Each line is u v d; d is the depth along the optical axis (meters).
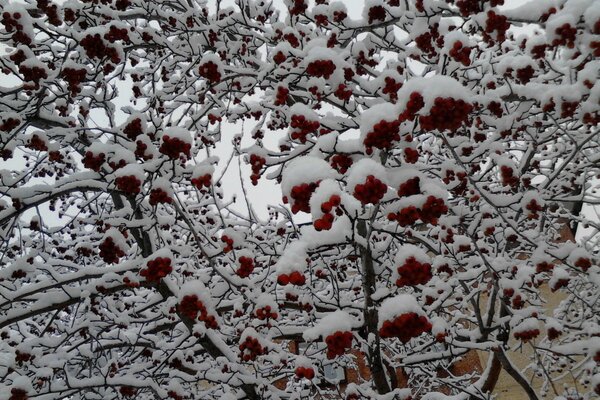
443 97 2.02
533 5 2.81
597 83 3.07
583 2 2.60
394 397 3.97
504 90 3.81
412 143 2.56
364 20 3.81
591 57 3.06
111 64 4.09
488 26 2.74
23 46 3.50
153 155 3.46
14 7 3.37
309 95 4.30
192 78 5.12
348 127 3.81
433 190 2.25
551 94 3.25
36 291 4.05
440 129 2.13
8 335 4.85
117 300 5.70
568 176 5.32
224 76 4.14
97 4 4.25
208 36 4.79
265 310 3.61
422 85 2.09
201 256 5.34
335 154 2.56
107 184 3.89
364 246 3.02
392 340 6.04
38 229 4.90
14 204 3.78
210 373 4.54
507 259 4.68
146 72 5.44
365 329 4.23
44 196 3.83
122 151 3.37
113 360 4.85
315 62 3.19
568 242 3.96
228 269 5.20
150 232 4.64
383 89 3.45
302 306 4.27
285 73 4.06
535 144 4.43
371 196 2.03
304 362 3.18
